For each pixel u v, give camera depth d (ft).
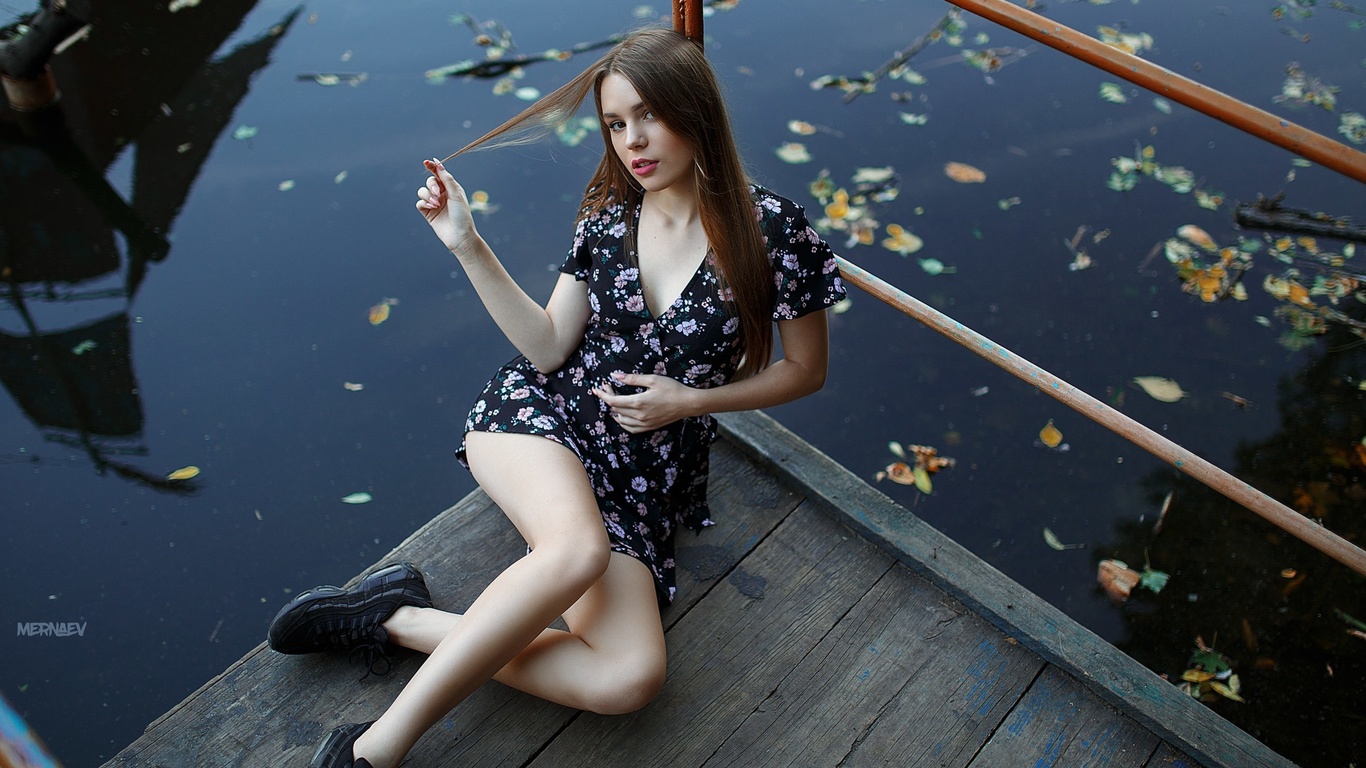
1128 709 6.13
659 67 5.20
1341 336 11.04
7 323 11.55
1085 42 5.13
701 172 5.51
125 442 10.28
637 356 6.17
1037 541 9.50
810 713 6.13
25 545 9.45
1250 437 10.20
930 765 5.92
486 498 7.31
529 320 6.15
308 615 5.96
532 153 13.51
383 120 14.14
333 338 11.37
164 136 14.08
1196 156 13.32
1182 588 9.16
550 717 6.01
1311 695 8.50
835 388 10.77
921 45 15.24
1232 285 11.60
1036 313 11.32
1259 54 14.78
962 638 6.56
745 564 6.92
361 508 9.84
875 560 6.99
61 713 8.29
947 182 12.85
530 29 15.72
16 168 13.55
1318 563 9.36
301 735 5.91
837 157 13.19
